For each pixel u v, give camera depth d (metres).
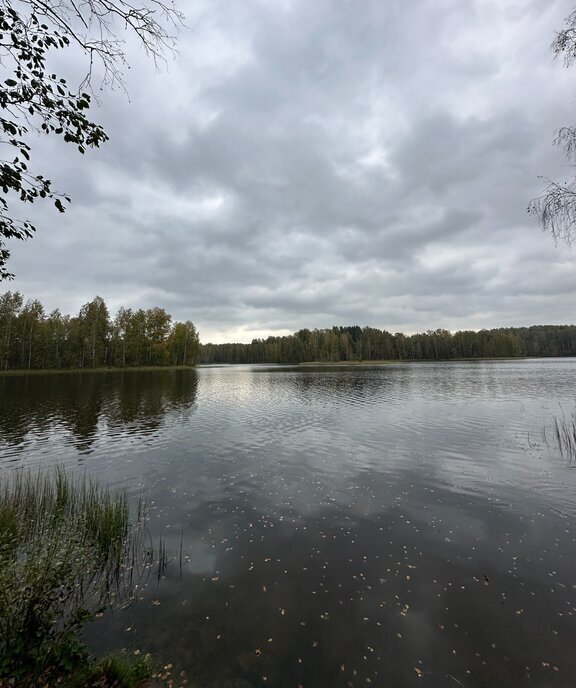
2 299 71.56
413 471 12.53
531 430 18.34
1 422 22.33
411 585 6.27
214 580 6.43
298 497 10.39
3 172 4.65
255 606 5.73
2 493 10.16
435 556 7.18
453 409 25.50
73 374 69.69
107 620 5.39
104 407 28.53
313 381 54.94
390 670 4.52
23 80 4.56
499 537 7.91
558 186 6.91
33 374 67.50
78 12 4.33
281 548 7.55
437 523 8.62
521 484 11.09
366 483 11.46
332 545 7.66
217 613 5.57
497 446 15.57
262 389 43.66
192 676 4.39
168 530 8.41
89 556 6.62
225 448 16.20
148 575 6.58
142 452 15.61
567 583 6.24
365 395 35.38
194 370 96.56
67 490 9.99
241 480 11.92
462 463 13.34
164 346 99.88
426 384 45.25
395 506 9.66
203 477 12.26
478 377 54.91
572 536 7.89
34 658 4.12
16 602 4.23
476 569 6.72
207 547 7.61
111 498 10.24
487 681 4.36
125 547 7.60
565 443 15.62
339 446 16.23
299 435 18.67
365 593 6.05
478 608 5.65
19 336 74.12
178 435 18.94
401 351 163.50
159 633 5.13
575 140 6.67
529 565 6.81
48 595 4.59
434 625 5.30
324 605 5.76
